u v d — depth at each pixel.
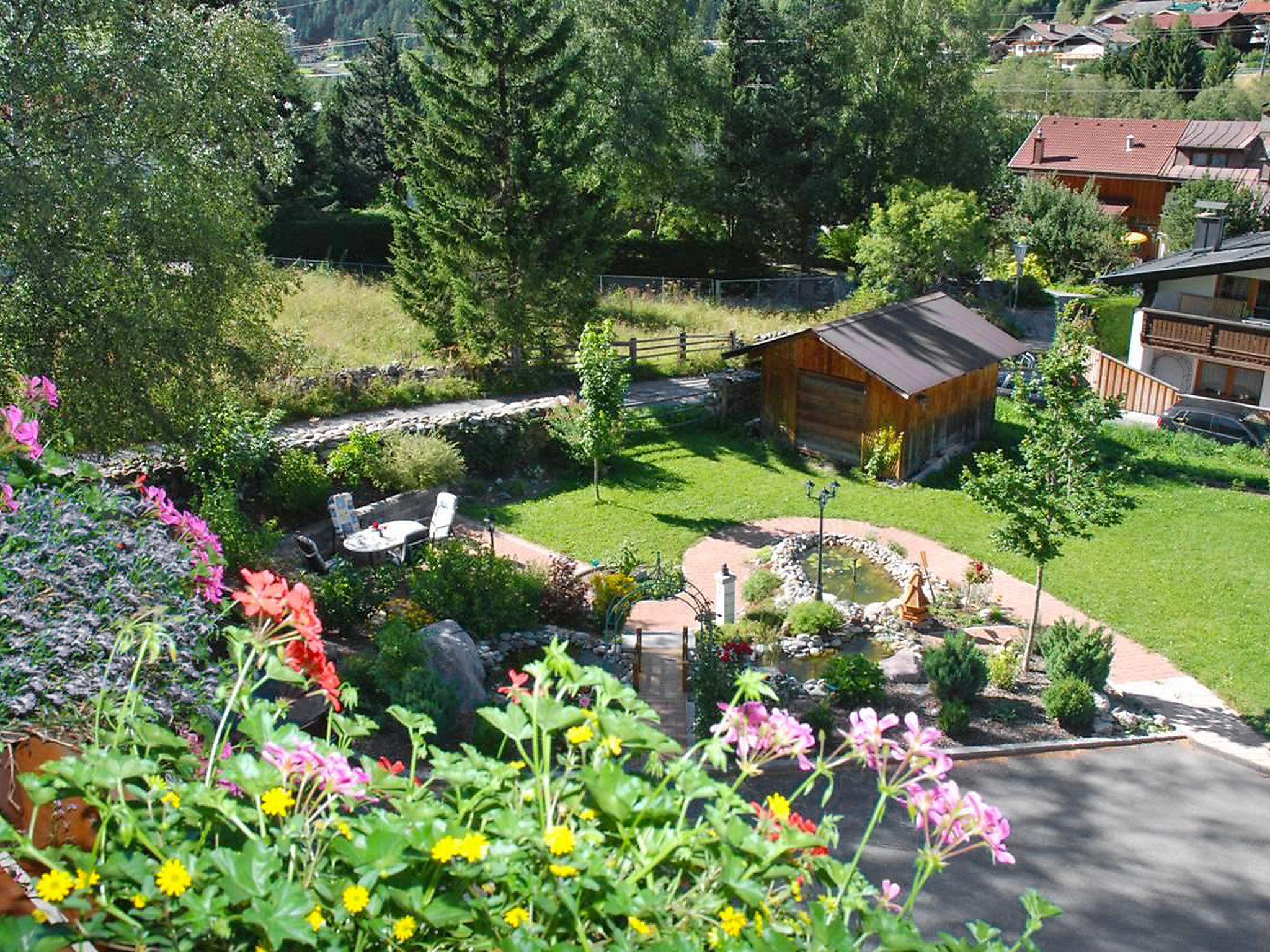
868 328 26.27
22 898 3.13
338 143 51.78
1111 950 10.00
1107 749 14.32
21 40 14.66
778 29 44.66
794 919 3.12
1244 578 20.69
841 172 44.62
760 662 16.55
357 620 15.97
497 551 20.42
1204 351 32.28
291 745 3.12
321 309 31.20
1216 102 76.94
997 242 51.16
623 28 42.31
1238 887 11.21
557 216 27.47
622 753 3.38
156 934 2.60
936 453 26.59
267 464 20.66
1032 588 20.34
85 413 15.15
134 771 2.87
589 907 2.89
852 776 12.55
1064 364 16.34
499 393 27.27
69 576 4.54
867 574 20.56
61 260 14.52
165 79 15.54
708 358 30.77
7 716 3.94
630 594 17.22
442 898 2.75
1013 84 84.12
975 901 10.53
